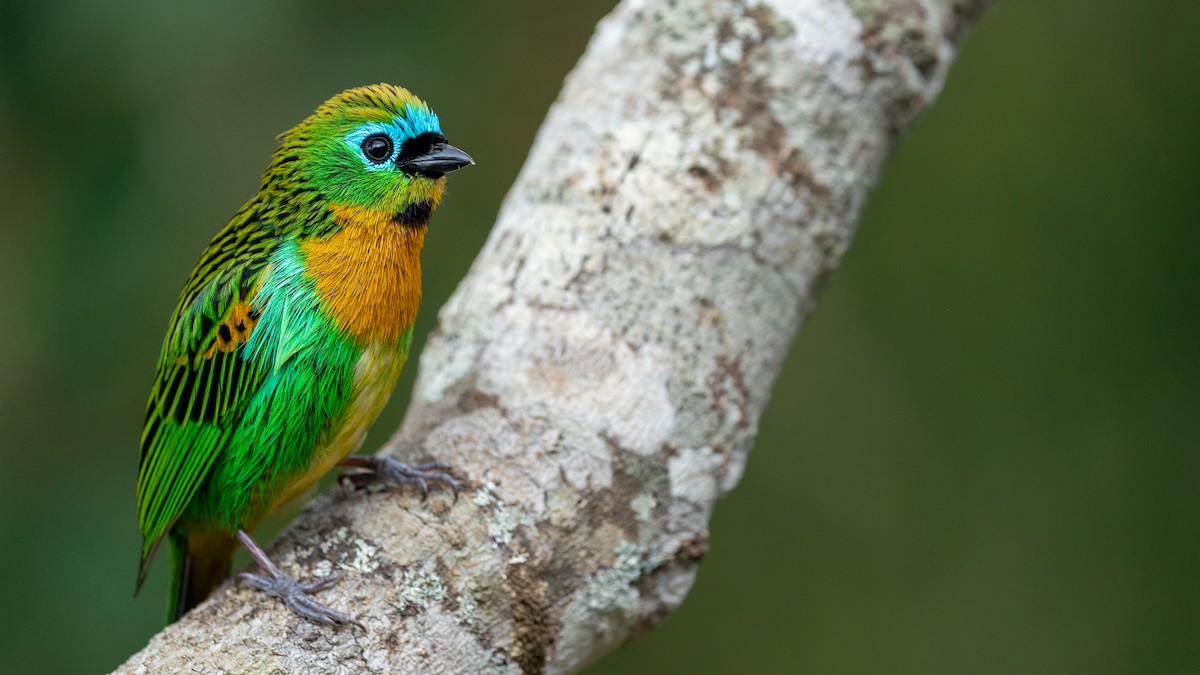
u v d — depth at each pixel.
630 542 7.96
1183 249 14.32
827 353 14.22
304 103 11.70
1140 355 14.30
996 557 13.93
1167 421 14.10
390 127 8.38
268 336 8.22
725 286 8.69
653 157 8.90
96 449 11.02
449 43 12.45
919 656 13.76
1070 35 14.69
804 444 13.98
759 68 9.12
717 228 8.73
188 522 8.86
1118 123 14.52
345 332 8.23
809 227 9.04
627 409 8.17
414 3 12.14
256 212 8.75
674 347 8.45
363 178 8.31
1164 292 14.32
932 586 13.86
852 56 9.27
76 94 10.79
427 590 7.41
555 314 8.55
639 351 8.40
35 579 10.62
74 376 11.03
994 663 13.71
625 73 9.29
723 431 8.46
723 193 8.83
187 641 7.05
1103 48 14.64
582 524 7.83
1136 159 14.45
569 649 7.84
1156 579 13.82
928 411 14.17
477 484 7.83
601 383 8.27
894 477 13.95
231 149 11.46
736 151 8.91
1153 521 13.90
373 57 11.87
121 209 11.00
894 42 9.38
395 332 8.49
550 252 8.78
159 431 8.66
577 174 9.00
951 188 14.61
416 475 7.86
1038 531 13.98
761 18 9.22
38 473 10.89
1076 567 13.76
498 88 14.47
